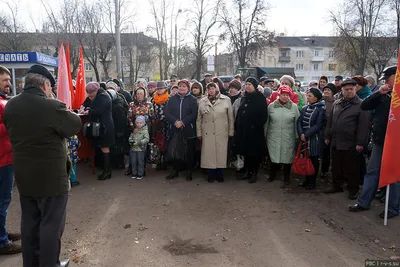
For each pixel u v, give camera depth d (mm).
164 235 3707
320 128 5043
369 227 3922
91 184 5523
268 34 29984
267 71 20703
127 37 29766
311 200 4801
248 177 5793
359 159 4797
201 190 5227
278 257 3254
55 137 2697
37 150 2631
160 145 6160
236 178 5875
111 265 3117
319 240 3604
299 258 3236
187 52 27391
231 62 33719
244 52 30141
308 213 4328
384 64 30062
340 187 5105
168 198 4863
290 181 5719
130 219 4137
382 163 3941
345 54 32219
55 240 2723
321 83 7898
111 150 6035
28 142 2621
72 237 3670
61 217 2785
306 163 4996
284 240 3600
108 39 28188
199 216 4223
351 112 4680
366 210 4418
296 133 5336
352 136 4707
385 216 3982
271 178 5691
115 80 8469
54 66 13227
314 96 5109
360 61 30312
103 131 5527
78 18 25250
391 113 3875
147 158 6203
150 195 4992
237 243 3533
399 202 4188
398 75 3830
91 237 3668
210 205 4590
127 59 34219
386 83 4062
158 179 5809
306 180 5371
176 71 26984
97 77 28453
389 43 29172
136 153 5777
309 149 5090
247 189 5285
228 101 5559
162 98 6176
